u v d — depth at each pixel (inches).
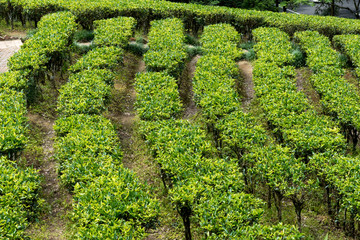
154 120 478.6
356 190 346.0
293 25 912.3
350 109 494.6
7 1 872.9
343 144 423.2
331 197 430.0
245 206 319.6
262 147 419.5
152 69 628.1
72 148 396.5
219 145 511.2
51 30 714.8
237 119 462.0
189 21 962.7
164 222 399.9
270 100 513.0
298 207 373.4
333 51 723.4
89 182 345.1
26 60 584.1
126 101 659.4
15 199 335.3
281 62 652.7
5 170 362.6
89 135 418.9
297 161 391.2
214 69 613.9
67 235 380.5
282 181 363.3
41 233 382.6
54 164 485.7
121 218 310.2
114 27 790.5
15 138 415.8
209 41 757.3
